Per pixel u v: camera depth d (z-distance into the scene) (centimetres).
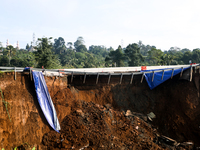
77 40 15325
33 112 1392
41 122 1427
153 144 1648
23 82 1401
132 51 6806
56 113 1590
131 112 2134
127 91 2298
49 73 1695
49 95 1530
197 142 1938
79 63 9106
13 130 1191
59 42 13088
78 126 1565
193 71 2320
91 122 1688
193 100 2227
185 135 1992
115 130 1745
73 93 1930
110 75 2072
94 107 1934
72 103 1833
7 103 1209
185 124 2077
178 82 2375
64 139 1403
